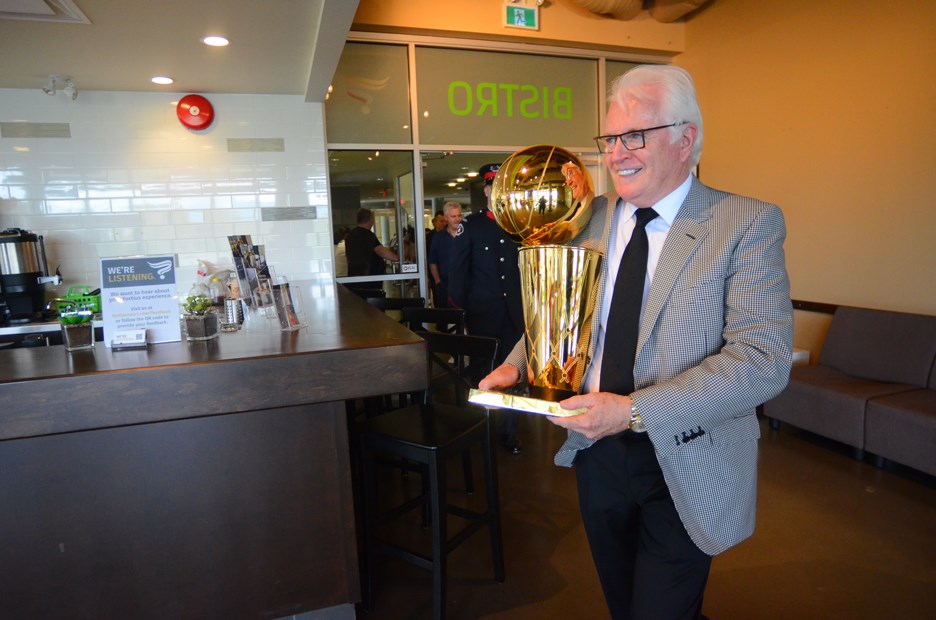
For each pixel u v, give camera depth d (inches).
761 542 89.0
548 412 36.3
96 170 146.6
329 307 97.8
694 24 196.7
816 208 156.6
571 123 198.7
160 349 61.4
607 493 45.5
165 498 58.7
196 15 99.7
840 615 71.7
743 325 38.2
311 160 162.6
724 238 39.2
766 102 169.8
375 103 175.9
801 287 163.3
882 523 93.7
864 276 144.6
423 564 70.4
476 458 124.4
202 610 60.9
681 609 41.6
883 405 111.8
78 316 61.6
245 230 159.0
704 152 197.0
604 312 45.3
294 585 63.6
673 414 36.0
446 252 171.3
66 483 55.9
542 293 38.3
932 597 74.6
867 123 141.0
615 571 48.3
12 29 102.0
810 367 141.6
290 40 114.4
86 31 104.3
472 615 73.6
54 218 144.7
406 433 72.9
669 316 40.2
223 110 154.6
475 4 173.6
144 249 151.6
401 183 182.1
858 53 141.9
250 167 158.1
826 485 108.6
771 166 169.8
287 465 62.0
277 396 56.7
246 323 80.8
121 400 52.6
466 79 184.5
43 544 55.9
